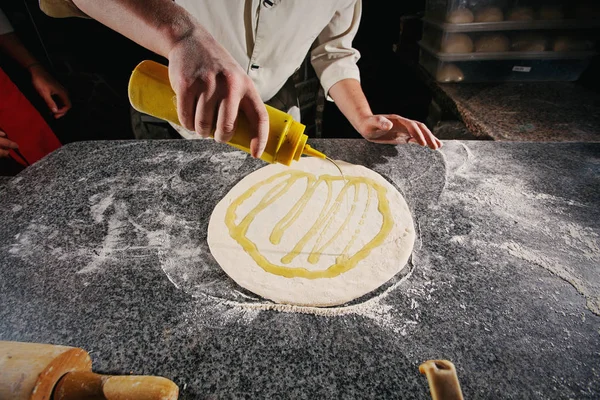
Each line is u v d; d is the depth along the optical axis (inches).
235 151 43.8
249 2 39.6
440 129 68.0
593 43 62.8
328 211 34.7
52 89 68.6
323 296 26.7
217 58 22.7
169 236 32.3
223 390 20.7
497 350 22.6
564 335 23.3
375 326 24.3
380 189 37.0
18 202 36.5
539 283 26.9
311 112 93.9
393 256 29.8
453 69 68.8
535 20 61.8
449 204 35.1
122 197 36.9
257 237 32.0
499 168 39.7
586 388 20.5
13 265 29.4
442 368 17.0
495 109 58.5
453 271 28.2
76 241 31.7
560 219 32.5
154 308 25.7
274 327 24.4
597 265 28.1
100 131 95.2
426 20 73.4
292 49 46.3
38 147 59.3
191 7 39.7
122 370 21.7
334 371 21.6
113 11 25.5
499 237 31.1
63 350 18.7
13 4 75.3
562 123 52.6
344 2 47.1
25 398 16.3
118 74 89.0
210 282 27.9
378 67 100.3
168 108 25.6
